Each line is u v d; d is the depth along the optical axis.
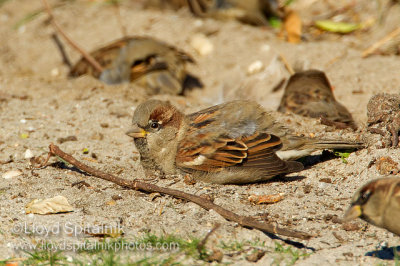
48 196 9.47
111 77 15.88
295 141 10.03
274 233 7.99
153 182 9.98
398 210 6.31
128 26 20.30
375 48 17.00
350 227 8.16
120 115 13.55
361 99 14.43
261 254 7.47
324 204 8.98
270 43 18.33
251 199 9.10
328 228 8.27
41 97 14.84
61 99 14.61
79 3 22.14
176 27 19.91
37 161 10.95
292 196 9.31
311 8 20.91
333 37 18.89
